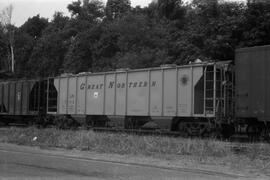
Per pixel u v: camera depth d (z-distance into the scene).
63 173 11.34
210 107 22.62
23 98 35.03
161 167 12.85
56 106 32.19
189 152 16.28
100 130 27.28
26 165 12.84
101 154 16.53
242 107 21.03
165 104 24.80
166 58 42.97
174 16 56.78
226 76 22.77
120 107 27.38
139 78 26.39
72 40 66.62
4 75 68.19
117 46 56.31
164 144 17.62
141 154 16.34
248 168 12.77
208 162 14.07
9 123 38.16
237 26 34.84
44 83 33.59
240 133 23.39
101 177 10.75
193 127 23.52
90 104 29.39
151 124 27.22
